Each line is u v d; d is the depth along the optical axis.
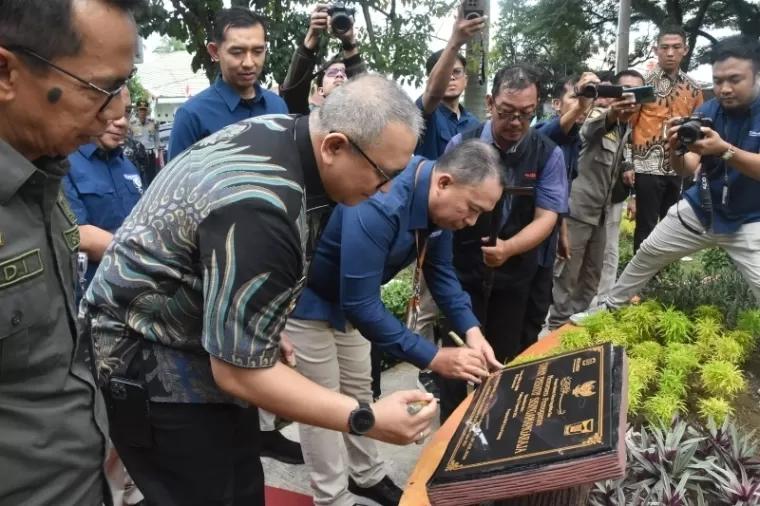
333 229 2.12
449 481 1.32
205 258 1.20
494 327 3.04
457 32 3.13
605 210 3.95
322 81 3.67
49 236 1.10
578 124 3.39
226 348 1.19
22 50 0.95
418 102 3.60
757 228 2.81
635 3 17.19
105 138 2.59
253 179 1.22
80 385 1.20
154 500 1.56
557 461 1.24
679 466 1.85
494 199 1.94
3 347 1.00
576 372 1.64
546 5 15.34
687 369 2.49
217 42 2.97
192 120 2.94
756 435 2.20
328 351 2.29
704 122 2.72
